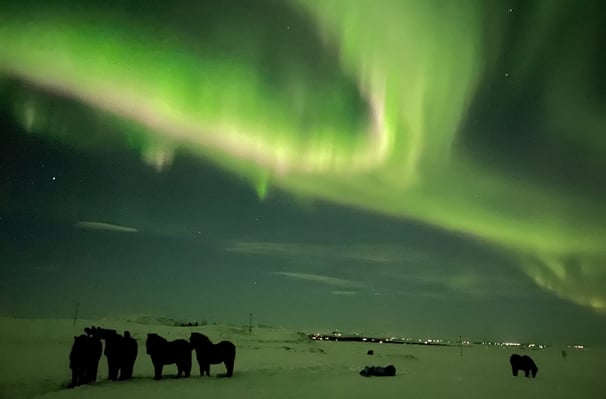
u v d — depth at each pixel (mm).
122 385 16688
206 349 21219
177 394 14758
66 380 17688
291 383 18922
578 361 68000
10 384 16047
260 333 75312
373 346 99375
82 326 56250
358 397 15531
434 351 92125
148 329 67062
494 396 17953
